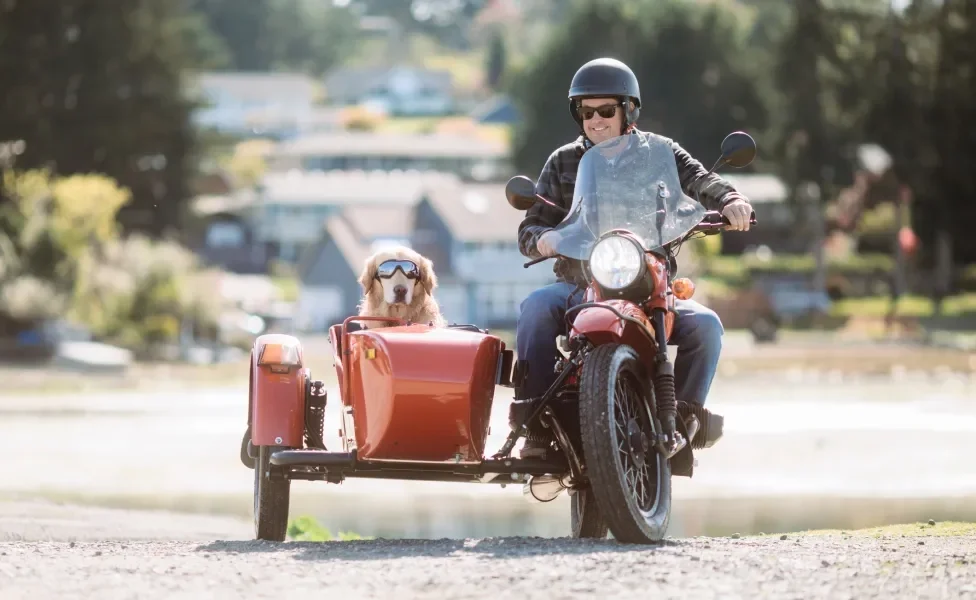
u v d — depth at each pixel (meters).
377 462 7.11
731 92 122.50
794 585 5.64
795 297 97.19
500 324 109.12
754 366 53.41
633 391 7.00
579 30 122.19
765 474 20.77
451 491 19.38
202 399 40.34
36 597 5.50
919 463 21.98
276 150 166.38
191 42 104.50
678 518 15.71
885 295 101.44
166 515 14.41
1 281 59.25
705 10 123.94
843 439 26.06
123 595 5.54
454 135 175.38
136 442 26.70
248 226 128.12
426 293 8.34
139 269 65.50
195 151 95.44
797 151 100.38
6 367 54.09
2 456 23.75
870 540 7.82
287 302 119.38
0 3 90.94
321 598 5.44
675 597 5.37
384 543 7.41
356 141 165.25
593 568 5.95
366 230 119.00
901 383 44.81
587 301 6.99
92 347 57.06
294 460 7.16
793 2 99.50
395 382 6.87
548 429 7.23
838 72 97.88
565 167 7.69
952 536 8.45
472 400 6.95
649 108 122.38
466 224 109.12
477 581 5.68
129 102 91.94
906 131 91.56
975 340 71.06
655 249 7.04
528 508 17.52
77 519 12.84
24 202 64.19
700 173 7.46
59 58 91.19
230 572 6.06
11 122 89.31
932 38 92.94
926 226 92.00
